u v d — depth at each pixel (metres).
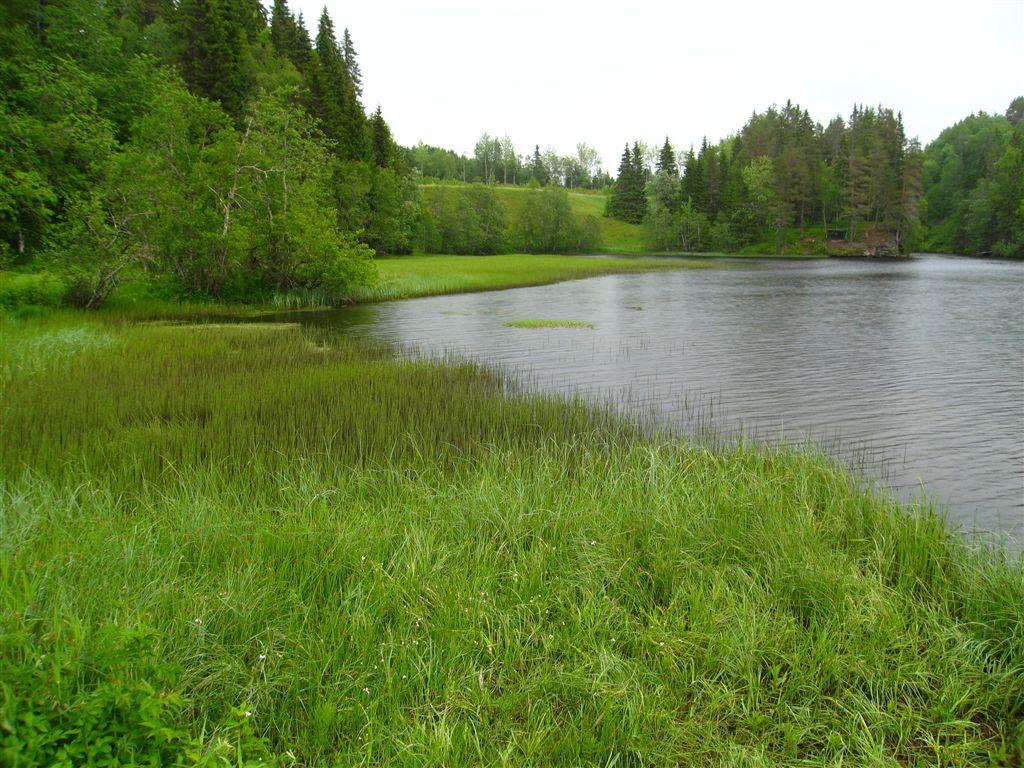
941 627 4.49
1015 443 9.83
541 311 28.88
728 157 133.00
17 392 10.82
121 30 46.59
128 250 25.55
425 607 4.49
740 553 5.47
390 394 11.46
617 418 10.77
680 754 3.52
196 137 31.06
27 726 2.63
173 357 14.95
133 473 7.22
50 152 28.48
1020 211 80.81
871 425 10.82
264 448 8.17
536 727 3.59
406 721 3.52
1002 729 3.79
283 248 31.28
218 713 3.51
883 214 96.81
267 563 4.97
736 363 16.41
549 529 5.80
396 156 87.12
